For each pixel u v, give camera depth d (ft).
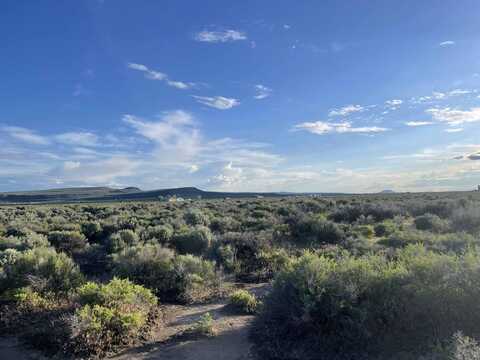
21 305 27.40
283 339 22.26
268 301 24.38
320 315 22.41
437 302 21.71
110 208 137.90
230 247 48.75
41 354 22.16
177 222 80.38
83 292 27.14
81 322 22.76
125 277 36.29
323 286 22.82
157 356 22.00
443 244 45.14
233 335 24.59
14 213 117.19
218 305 32.27
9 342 23.80
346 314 22.09
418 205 98.73
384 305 21.95
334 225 64.28
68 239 57.62
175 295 34.17
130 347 23.50
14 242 51.34
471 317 21.31
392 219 86.22
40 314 26.76
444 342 19.63
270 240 55.52
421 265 24.35
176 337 24.82
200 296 34.24
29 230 67.21
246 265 45.91
